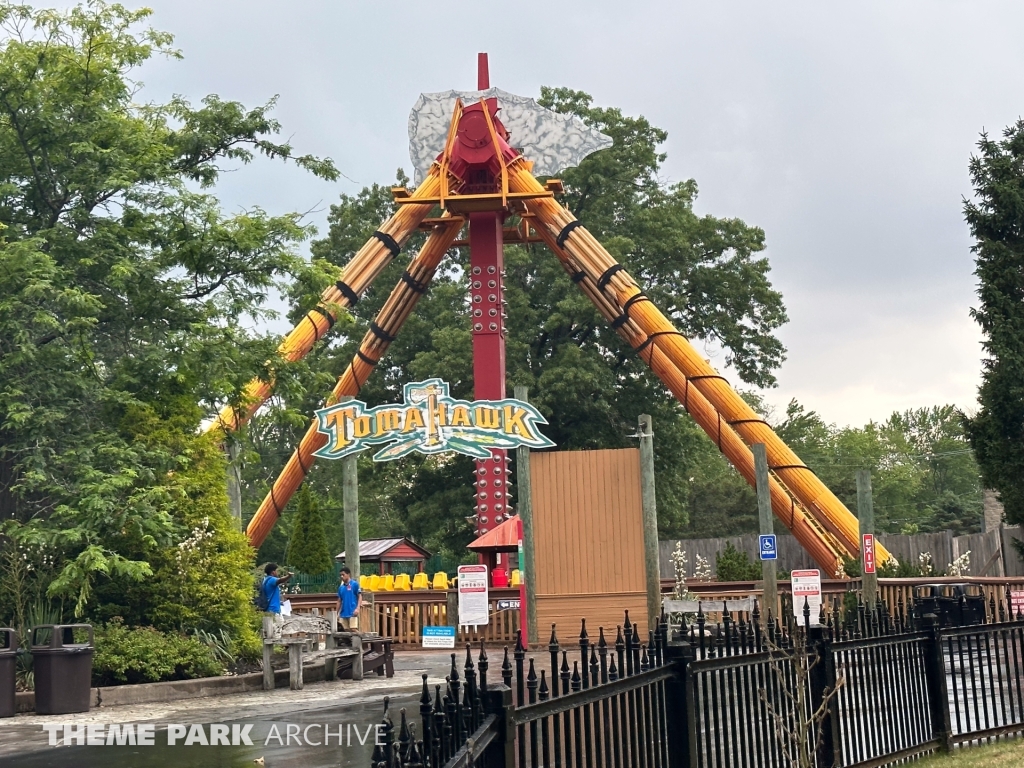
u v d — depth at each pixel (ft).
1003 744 37.14
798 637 29.40
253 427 98.89
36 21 64.54
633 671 25.58
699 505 244.42
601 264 116.06
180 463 63.52
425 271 125.29
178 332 62.59
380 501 221.66
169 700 54.44
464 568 60.59
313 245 182.60
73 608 60.03
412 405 77.46
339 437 76.84
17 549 58.44
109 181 60.95
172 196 63.26
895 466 333.62
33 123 63.46
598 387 153.99
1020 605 67.21
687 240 165.27
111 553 56.49
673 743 26.27
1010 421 96.48
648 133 174.50
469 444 76.89
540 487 77.46
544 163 122.21
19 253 57.47
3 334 60.49
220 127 71.10
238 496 76.43
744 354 169.89
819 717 28.96
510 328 159.53
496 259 116.06
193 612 62.54
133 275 61.41
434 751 17.17
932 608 40.91
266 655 58.54
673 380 116.78
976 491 346.33
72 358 60.70
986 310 98.37
